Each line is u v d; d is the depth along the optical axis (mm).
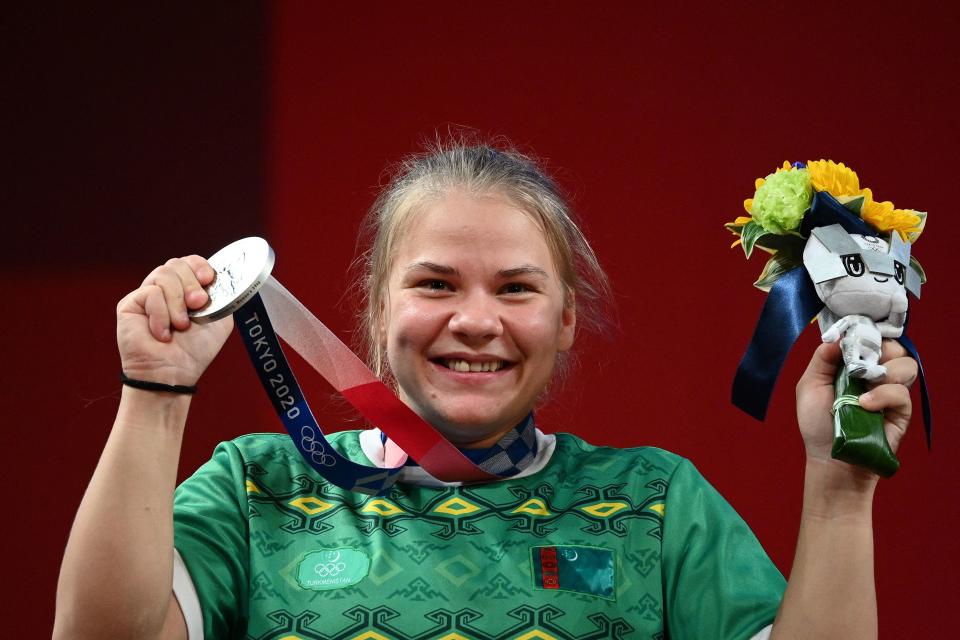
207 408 11641
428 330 6020
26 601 11695
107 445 5234
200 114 12039
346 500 6047
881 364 5309
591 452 6457
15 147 12023
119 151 12047
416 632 5625
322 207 11883
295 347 6023
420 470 6148
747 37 11805
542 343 6098
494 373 6082
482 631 5637
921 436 11414
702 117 11789
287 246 11836
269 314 5965
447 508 5996
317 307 11750
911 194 11617
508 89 11930
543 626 5672
